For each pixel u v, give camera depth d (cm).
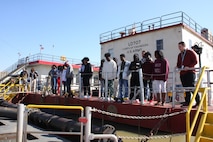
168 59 1254
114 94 923
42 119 640
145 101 816
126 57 1453
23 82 1568
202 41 1488
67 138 532
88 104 917
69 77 1089
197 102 602
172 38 1255
